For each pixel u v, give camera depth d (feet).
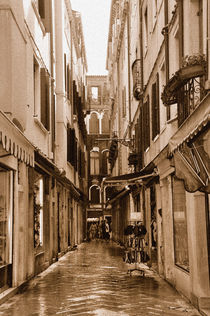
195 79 30.66
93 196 200.54
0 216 36.63
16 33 36.24
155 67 53.01
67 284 43.42
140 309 30.96
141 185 66.95
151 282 44.57
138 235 53.67
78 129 121.49
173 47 42.42
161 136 49.60
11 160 37.81
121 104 117.39
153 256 56.18
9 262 38.19
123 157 109.91
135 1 77.61
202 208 31.37
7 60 34.35
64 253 84.43
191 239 32.63
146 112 61.05
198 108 24.13
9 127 30.07
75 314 29.50
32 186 46.57
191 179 24.61
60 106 76.95
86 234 166.81
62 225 83.41
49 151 60.70
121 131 117.80
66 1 86.94
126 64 99.55
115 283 43.93
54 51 73.51
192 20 34.12
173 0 42.60
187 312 30.07
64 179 75.51
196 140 24.45
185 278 35.68
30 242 46.50
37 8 52.03
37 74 54.44
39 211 53.93
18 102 36.88
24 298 35.68
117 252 91.97
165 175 44.73
